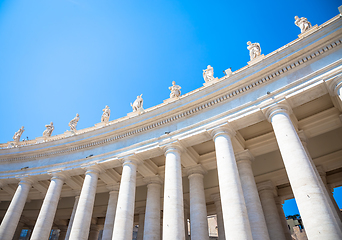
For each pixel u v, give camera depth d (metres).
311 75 17.47
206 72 25.55
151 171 26.48
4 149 30.44
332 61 17.22
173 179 19.56
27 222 40.00
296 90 17.67
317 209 13.27
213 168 25.62
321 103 20.48
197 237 20.00
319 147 24.42
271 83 19.55
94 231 37.91
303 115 21.62
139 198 32.88
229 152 18.47
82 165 25.62
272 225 23.86
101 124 29.56
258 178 27.27
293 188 14.74
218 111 21.16
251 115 19.03
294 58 18.58
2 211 38.09
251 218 19.12
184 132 21.69
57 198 25.42
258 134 23.42
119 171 28.52
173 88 26.39
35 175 27.59
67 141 28.20
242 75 20.34
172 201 18.42
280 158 25.97
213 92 21.38
